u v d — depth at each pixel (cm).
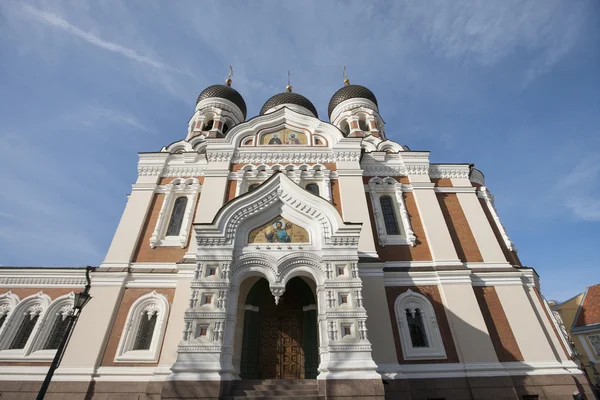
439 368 1300
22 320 1480
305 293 1478
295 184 1362
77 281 1545
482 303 1484
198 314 1097
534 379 1302
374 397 977
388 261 1551
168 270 1521
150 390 1208
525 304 1479
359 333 1078
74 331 1367
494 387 1261
